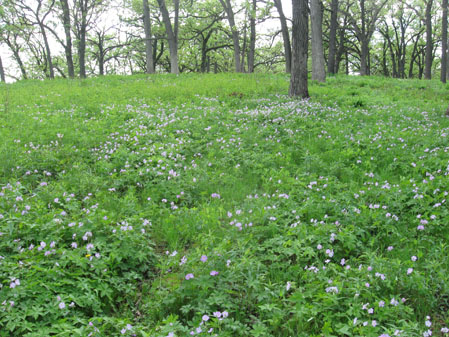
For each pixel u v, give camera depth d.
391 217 5.17
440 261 4.26
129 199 5.87
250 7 24.77
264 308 3.38
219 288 3.72
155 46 46.28
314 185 6.49
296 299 3.51
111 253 4.14
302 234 4.65
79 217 5.08
